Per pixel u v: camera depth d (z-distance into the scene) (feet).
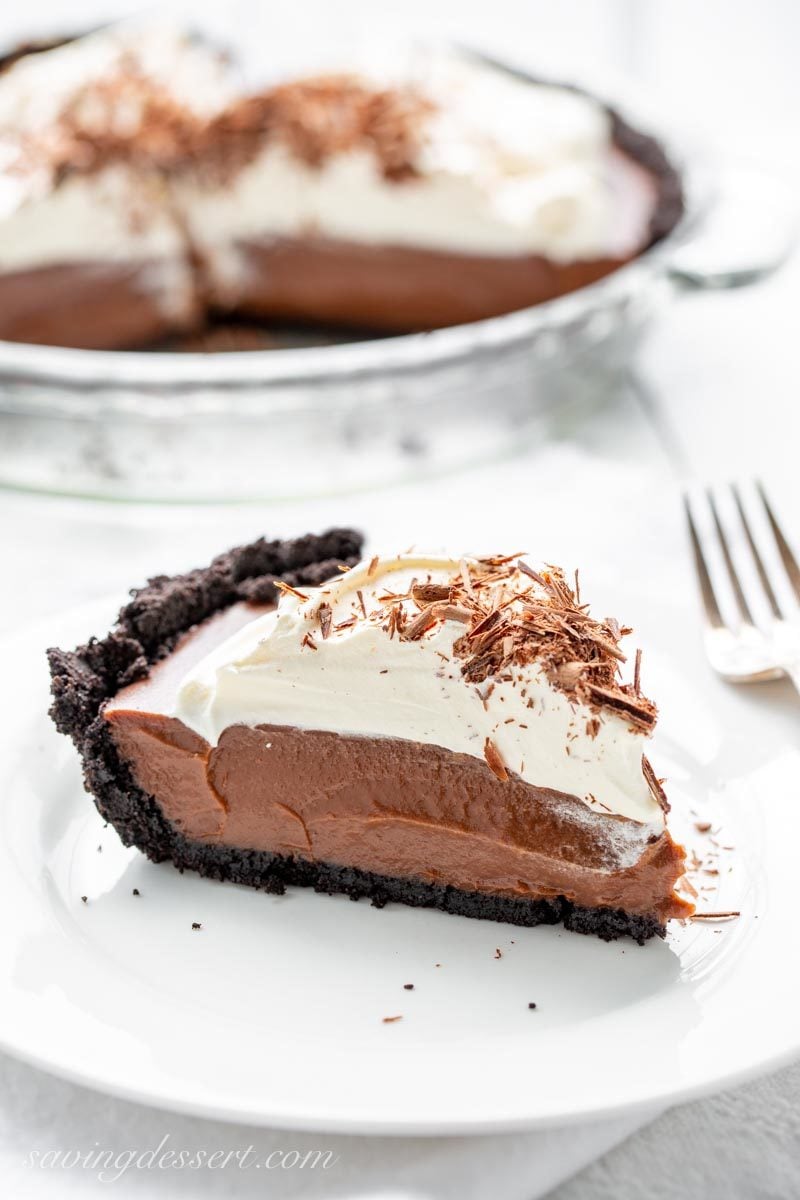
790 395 2.14
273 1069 1.24
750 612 1.62
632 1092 1.20
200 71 2.59
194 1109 1.20
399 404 1.98
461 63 2.62
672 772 1.50
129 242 2.36
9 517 1.95
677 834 1.45
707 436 2.05
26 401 1.94
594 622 1.44
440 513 1.91
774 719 1.52
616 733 1.38
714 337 2.28
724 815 1.46
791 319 2.32
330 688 1.43
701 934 1.37
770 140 2.75
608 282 2.06
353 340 2.46
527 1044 1.27
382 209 2.34
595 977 1.36
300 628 1.43
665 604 1.64
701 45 3.33
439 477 2.01
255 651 1.44
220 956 1.38
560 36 3.40
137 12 2.98
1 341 2.35
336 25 2.88
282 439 1.98
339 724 1.44
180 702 1.44
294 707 1.44
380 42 2.80
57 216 2.30
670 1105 1.21
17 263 2.31
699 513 1.75
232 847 1.47
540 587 1.46
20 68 2.60
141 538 1.90
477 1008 1.33
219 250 2.42
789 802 1.45
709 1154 1.24
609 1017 1.29
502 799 1.42
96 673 1.48
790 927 1.33
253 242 2.41
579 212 2.26
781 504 1.90
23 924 1.36
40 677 1.55
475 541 1.76
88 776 1.46
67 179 2.28
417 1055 1.26
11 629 1.72
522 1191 1.21
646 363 2.22
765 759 1.49
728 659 1.57
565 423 2.10
